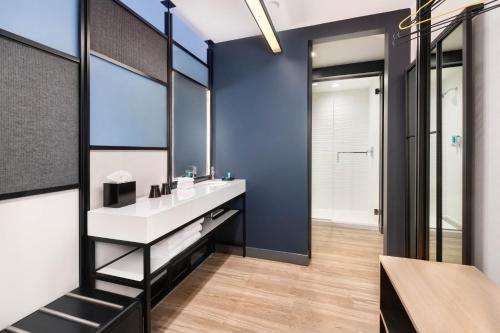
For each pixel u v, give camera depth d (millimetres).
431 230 1631
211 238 2777
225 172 2799
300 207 2535
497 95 1071
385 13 2232
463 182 1236
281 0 2051
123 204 1487
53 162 1247
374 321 1641
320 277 2225
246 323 1626
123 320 1089
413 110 2084
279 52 2541
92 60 1446
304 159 2516
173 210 1476
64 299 1221
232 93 2758
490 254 1109
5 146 1053
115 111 1611
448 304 860
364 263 2512
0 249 1050
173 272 2090
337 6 2137
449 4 1470
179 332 1548
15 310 1096
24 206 1132
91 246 1396
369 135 4211
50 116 1230
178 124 2344
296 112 2531
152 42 1926
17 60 1091
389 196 2297
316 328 1578
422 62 1616
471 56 1206
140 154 1820
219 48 2797
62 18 1289
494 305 854
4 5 1043
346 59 3254
